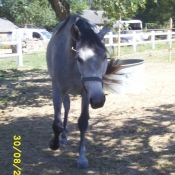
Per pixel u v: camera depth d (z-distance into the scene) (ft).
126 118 20.51
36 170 14.39
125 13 25.85
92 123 19.77
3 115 21.90
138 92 26.55
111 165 14.66
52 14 150.20
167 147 16.28
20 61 47.98
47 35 97.96
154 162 14.84
